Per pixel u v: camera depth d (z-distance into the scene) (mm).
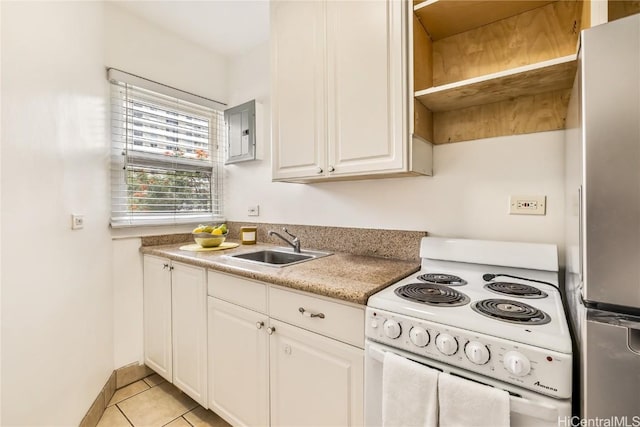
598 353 594
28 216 1094
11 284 1011
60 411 1259
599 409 592
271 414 1258
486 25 1325
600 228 593
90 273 1569
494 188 1321
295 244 1850
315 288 1074
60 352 1271
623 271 573
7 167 998
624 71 566
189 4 1867
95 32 1679
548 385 664
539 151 1224
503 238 1303
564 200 1157
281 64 1632
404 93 1232
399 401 828
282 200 2135
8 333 997
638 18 553
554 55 1188
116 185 1893
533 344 694
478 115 1357
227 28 2111
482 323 766
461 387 737
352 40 1362
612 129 577
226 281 1441
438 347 799
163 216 2156
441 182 1456
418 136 1284
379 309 928
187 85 2254
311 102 1507
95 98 1673
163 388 1880
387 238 1618
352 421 1017
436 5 1194
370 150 1314
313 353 1118
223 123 2520
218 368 1487
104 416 1616
